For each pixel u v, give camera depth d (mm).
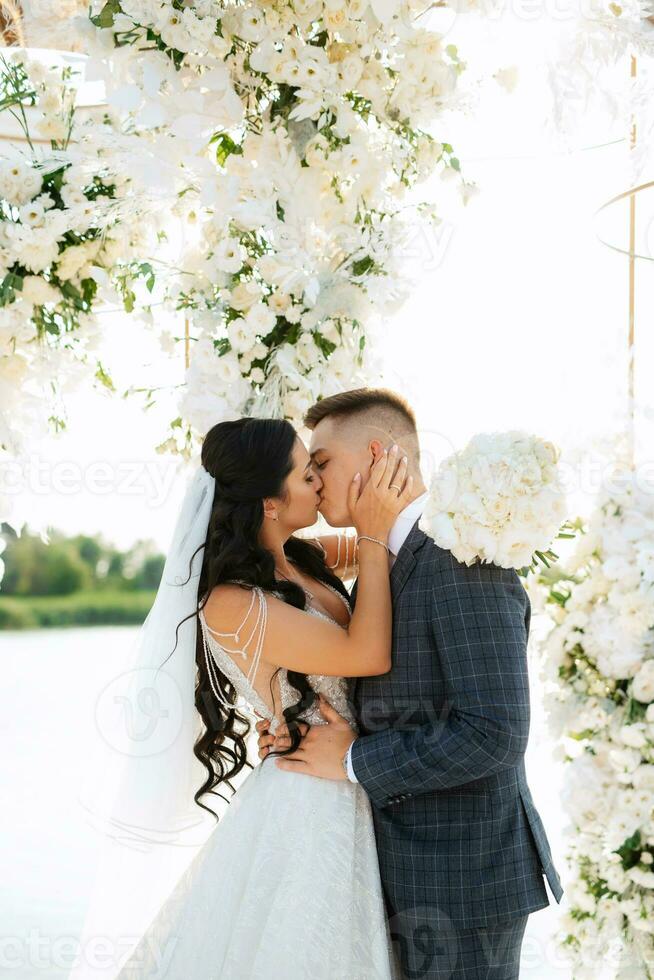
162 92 2100
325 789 1953
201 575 2105
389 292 2244
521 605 1902
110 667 8680
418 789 1812
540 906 1876
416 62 2154
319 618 2012
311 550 2314
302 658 1934
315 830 1910
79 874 3545
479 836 1854
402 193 2309
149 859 2109
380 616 1896
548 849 1980
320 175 2223
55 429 2334
